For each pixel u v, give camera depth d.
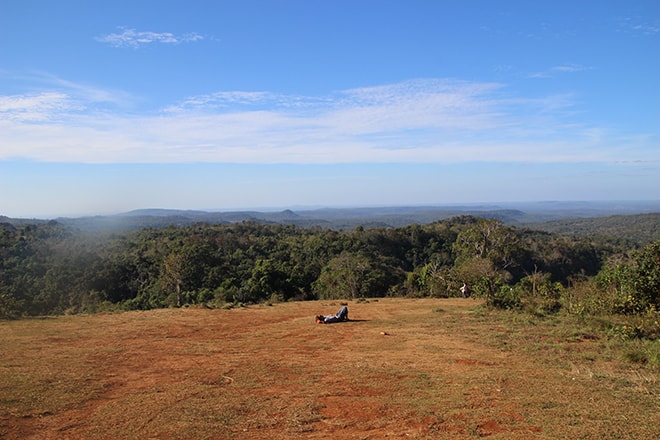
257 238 56.84
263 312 16.72
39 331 12.32
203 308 18.39
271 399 6.35
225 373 7.84
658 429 5.03
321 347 10.05
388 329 12.29
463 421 5.40
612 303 12.81
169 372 7.94
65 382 7.18
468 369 7.80
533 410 5.70
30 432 5.21
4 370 7.89
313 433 5.16
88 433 5.18
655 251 12.22
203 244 43.22
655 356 8.00
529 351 9.14
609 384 6.76
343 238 54.84
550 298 15.51
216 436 5.08
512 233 38.88
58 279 34.16
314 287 36.25
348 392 6.64
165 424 5.42
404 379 7.25
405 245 57.81
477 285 21.08
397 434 5.09
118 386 7.10
